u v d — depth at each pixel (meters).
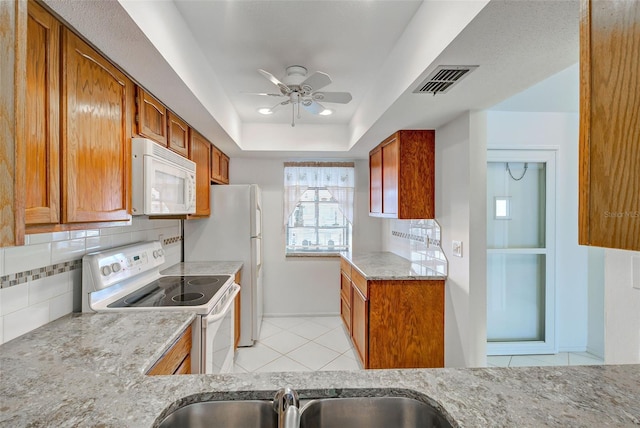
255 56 2.00
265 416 0.83
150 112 1.78
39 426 0.69
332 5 1.50
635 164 0.52
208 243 3.21
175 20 1.49
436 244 2.59
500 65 1.44
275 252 4.05
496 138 2.88
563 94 2.51
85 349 1.13
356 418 0.85
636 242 0.52
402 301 2.41
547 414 0.73
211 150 3.12
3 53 0.61
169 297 1.87
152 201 1.63
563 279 2.93
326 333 3.48
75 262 1.58
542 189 2.94
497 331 2.97
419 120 2.33
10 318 1.22
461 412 0.74
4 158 0.61
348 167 4.07
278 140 3.54
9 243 0.62
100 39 1.21
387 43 1.86
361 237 4.13
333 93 2.11
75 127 1.17
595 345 2.90
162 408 0.76
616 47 0.55
